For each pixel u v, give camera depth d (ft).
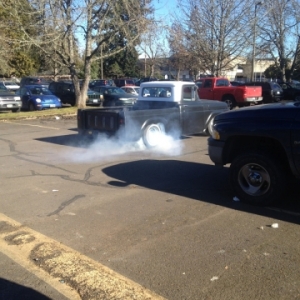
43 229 16.10
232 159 20.24
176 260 13.28
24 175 24.81
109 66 186.39
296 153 16.96
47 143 36.78
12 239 15.14
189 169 25.95
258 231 15.64
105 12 63.00
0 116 58.54
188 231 15.67
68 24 61.46
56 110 67.51
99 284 11.84
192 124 36.37
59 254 13.76
